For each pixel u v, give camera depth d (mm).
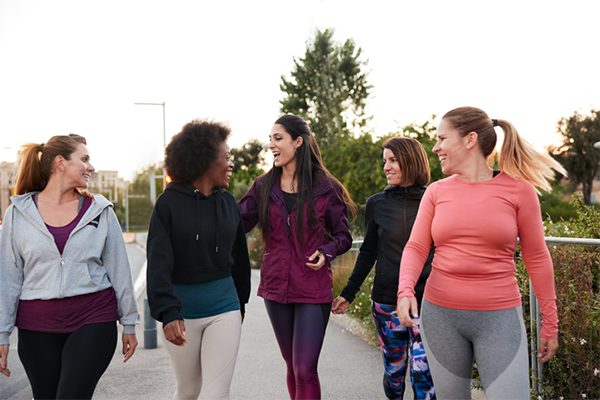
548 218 5211
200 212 2969
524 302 3771
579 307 3322
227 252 3059
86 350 2678
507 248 2299
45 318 2688
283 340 3447
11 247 2740
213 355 2926
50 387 2748
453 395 2379
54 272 2711
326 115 29672
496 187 2352
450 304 2342
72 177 2844
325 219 3506
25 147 2883
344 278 8422
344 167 16625
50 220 2799
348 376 4891
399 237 3361
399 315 2412
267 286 3475
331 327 7363
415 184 3443
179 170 2939
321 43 32312
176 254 2949
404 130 15648
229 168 3100
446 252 2385
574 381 3359
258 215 3561
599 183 33188
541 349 2393
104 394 4473
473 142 2393
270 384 4734
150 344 6180
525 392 2189
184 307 2947
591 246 3191
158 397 4387
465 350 2357
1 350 2650
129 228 44969
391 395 3500
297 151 3482
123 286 2916
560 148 32750
